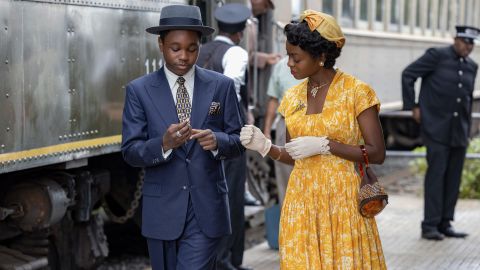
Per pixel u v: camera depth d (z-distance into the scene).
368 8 12.19
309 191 4.23
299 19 4.26
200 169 4.40
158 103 4.39
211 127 4.45
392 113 12.91
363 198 4.12
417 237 8.48
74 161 5.85
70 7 5.59
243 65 6.43
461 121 8.34
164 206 4.39
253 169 8.78
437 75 8.34
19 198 5.78
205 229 4.40
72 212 6.41
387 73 12.85
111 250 8.16
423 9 14.89
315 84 4.30
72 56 5.62
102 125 6.00
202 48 6.54
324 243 4.20
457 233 8.49
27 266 5.82
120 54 6.23
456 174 8.45
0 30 4.88
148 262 7.83
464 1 17.62
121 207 7.61
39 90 5.26
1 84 4.89
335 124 4.19
